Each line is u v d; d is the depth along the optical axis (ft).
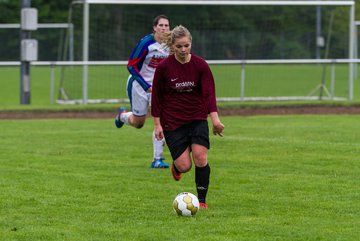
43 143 104.27
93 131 118.93
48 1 355.56
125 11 196.34
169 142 63.62
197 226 56.95
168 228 56.34
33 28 164.35
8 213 61.67
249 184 74.33
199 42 213.87
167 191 70.85
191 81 62.49
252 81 222.07
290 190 71.20
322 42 204.13
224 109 157.99
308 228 56.34
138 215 60.75
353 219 59.47
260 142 104.32
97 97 183.52
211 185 73.92
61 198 67.51
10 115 144.87
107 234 54.80
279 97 183.11
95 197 67.97
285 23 209.87
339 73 227.20
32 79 256.73
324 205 64.49
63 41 280.92
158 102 64.03
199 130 62.80
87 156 92.94
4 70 295.28
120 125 95.09
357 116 142.72
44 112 150.92
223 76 222.89
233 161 88.69
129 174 80.33
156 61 86.79
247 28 214.48
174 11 208.03
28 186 73.10
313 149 97.45
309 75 234.99
